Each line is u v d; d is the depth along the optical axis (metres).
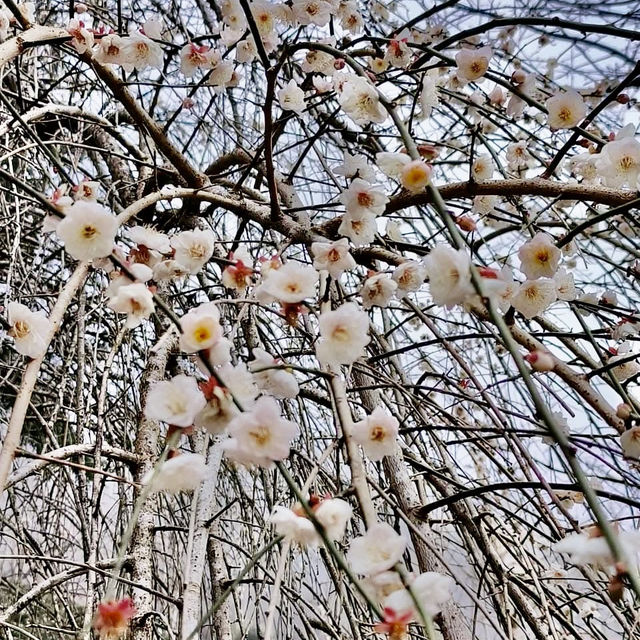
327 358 0.31
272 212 0.52
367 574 0.25
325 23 0.50
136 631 0.40
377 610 0.22
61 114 0.63
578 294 0.55
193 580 0.38
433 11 0.52
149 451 0.49
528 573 0.47
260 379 0.32
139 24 0.81
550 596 0.50
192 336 0.28
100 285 0.72
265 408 0.25
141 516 0.46
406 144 0.31
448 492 0.53
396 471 0.49
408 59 0.49
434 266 0.27
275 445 0.25
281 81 0.75
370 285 0.39
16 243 0.60
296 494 0.24
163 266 0.40
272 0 0.55
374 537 0.25
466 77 0.44
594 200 0.44
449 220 0.28
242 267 0.38
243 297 0.44
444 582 0.24
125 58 0.49
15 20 0.50
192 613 0.34
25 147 0.50
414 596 0.22
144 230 0.40
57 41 0.48
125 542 0.24
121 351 0.68
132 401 0.69
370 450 0.30
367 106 0.38
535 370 0.37
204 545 0.40
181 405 0.28
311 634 0.50
